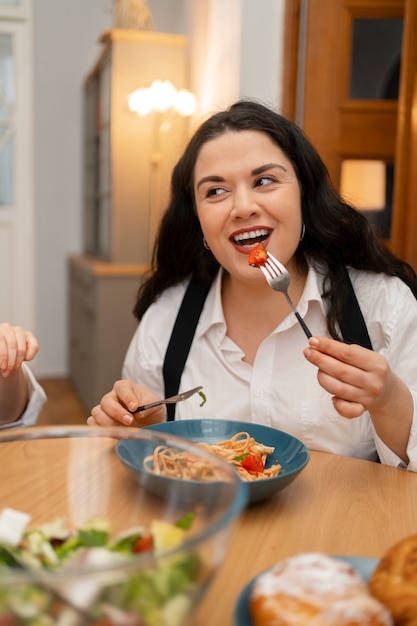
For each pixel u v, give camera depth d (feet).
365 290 4.63
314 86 9.55
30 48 14.98
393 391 3.50
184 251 4.98
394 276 4.68
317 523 2.79
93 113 14.74
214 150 4.17
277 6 10.11
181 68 12.85
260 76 10.19
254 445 3.47
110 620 1.48
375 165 9.73
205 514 2.12
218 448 3.36
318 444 4.37
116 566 1.49
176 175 4.80
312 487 3.21
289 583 1.83
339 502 3.03
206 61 12.34
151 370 4.97
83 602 1.46
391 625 1.78
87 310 13.10
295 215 4.26
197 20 13.03
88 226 15.51
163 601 1.54
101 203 14.05
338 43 9.47
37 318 16.14
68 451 2.58
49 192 15.87
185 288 5.14
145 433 2.52
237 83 10.21
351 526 2.77
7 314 15.80
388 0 9.39
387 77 9.59
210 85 12.00
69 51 15.49
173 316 5.06
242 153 4.13
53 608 1.45
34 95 15.30
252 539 2.63
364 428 4.33
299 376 4.43
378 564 2.09
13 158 15.31
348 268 4.72
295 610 1.74
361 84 9.61
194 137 4.52
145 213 12.97
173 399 3.83
